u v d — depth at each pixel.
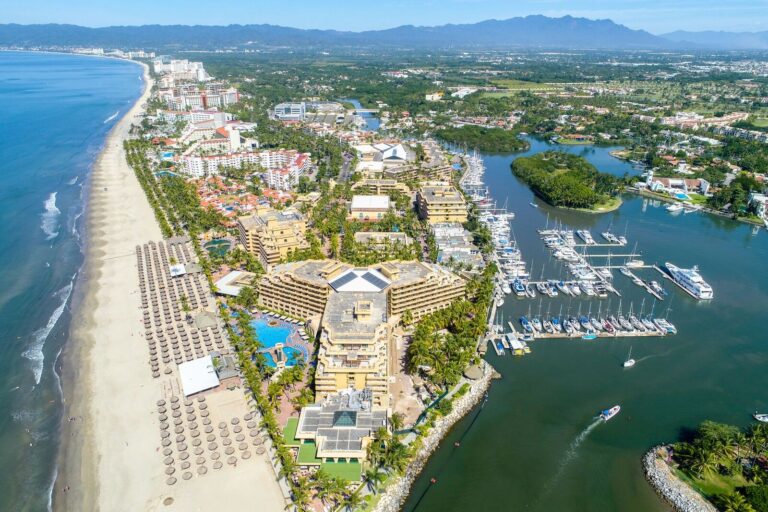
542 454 177.50
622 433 186.62
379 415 178.12
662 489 161.75
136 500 153.88
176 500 153.38
